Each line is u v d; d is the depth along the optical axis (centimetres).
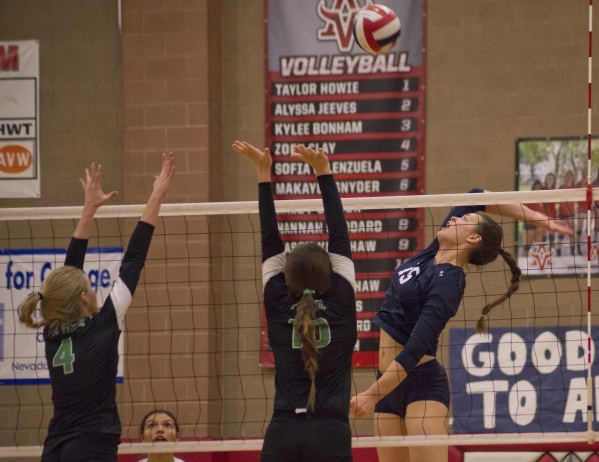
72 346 627
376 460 1277
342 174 1427
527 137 1400
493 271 1365
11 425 1431
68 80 1516
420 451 749
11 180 1511
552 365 1334
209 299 1398
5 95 1520
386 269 1392
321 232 1392
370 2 1431
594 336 1330
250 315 1430
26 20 1532
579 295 1343
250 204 830
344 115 1432
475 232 748
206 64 1439
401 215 1398
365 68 1431
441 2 1434
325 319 600
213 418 1390
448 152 1416
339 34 1437
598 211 1344
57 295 643
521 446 1264
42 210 851
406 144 1420
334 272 623
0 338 1437
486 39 1422
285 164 1438
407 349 667
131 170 1441
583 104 1391
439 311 692
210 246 1412
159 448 785
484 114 1413
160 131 1441
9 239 1387
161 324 1398
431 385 743
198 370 1385
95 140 1504
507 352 1346
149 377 1388
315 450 572
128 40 1457
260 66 1469
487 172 1406
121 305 643
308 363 577
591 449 1259
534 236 1361
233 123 1467
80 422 616
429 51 1432
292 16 1448
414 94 1422
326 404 584
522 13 1416
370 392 659
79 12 1523
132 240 672
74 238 708
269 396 1410
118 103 1505
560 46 1404
